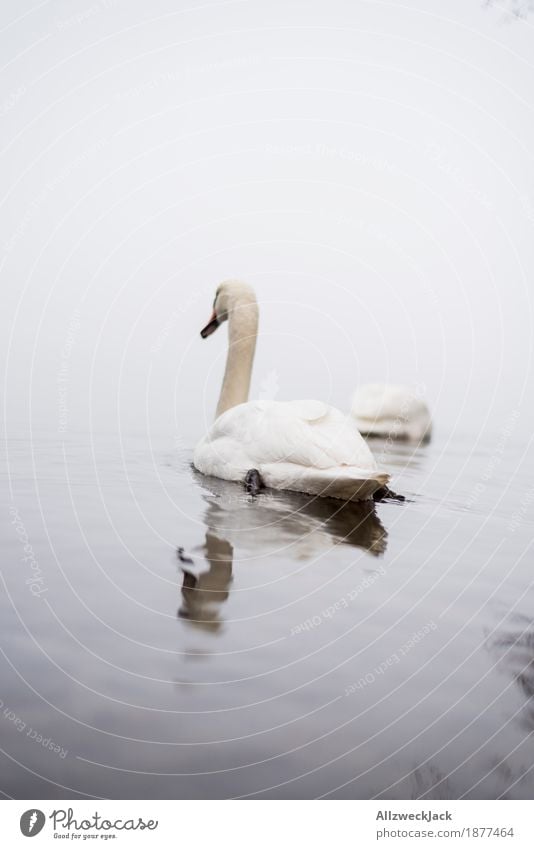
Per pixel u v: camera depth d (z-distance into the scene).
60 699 3.62
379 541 6.73
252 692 3.80
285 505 7.87
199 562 5.77
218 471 9.18
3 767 3.11
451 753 3.38
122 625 4.51
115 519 6.98
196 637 4.40
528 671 4.13
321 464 8.41
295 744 3.38
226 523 7.00
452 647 4.45
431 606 5.12
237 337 11.17
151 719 3.50
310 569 5.76
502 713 3.70
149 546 6.15
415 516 7.86
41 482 8.62
